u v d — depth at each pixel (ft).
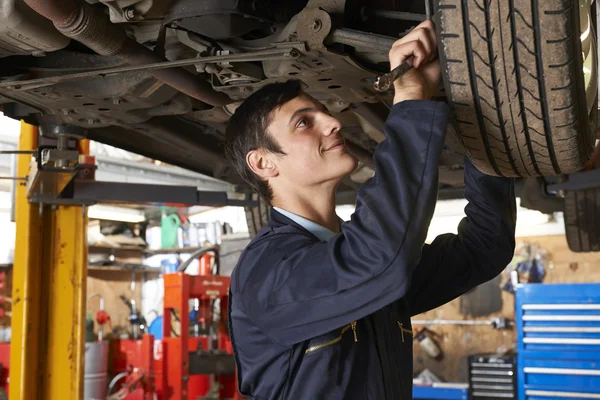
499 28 3.64
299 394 3.51
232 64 5.91
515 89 3.81
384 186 3.33
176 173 25.02
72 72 6.55
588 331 14.88
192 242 29.45
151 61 5.99
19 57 6.50
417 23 5.82
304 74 5.86
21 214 12.29
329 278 3.35
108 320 27.91
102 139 9.08
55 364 12.32
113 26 5.54
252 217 13.15
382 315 3.83
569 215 13.01
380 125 7.82
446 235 4.77
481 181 4.61
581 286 15.12
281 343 3.57
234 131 4.28
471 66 3.79
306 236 3.84
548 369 15.17
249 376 3.78
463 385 19.19
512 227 4.64
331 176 4.04
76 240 12.57
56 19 5.05
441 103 3.51
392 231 3.25
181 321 19.11
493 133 4.08
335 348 3.53
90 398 22.09
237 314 3.83
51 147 9.59
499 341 23.00
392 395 3.67
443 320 23.93
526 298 15.65
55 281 12.44
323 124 4.06
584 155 4.35
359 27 5.71
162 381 19.11
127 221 30.66
